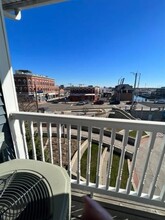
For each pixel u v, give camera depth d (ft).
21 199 2.79
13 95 6.15
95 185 5.56
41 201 2.76
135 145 4.62
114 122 4.55
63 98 157.07
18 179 3.27
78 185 5.72
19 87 106.63
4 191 2.95
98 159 5.22
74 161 19.53
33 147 6.06
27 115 5.66
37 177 3.32
